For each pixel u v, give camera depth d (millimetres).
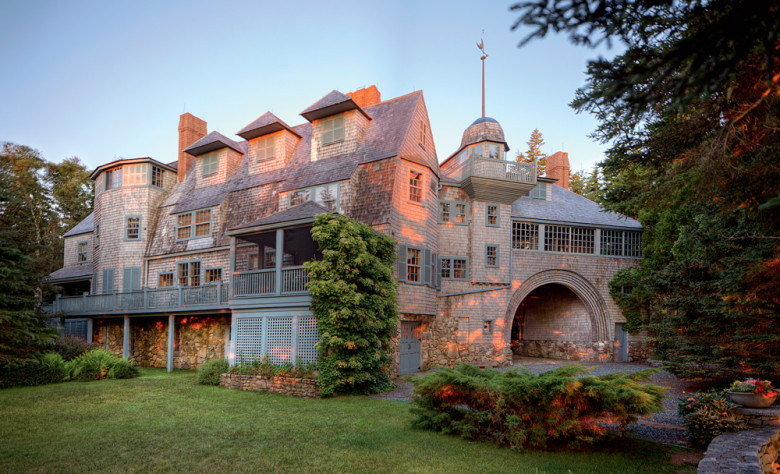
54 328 17797
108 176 24609
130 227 23375
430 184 19781
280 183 20391
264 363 14742
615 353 22484
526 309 26859
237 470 6680
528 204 23641
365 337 13586
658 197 9086
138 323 23469
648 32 4824
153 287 22750
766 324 10891
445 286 20719
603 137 8883
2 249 15992
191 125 25609
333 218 14016
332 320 12984
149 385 15344
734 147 6312
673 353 14219
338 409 10969
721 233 12086
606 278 23047
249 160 22422
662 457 7062
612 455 7160
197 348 20953
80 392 13789
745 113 5535
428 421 8750
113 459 7188
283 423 9539
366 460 7035
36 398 12711
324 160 20109
